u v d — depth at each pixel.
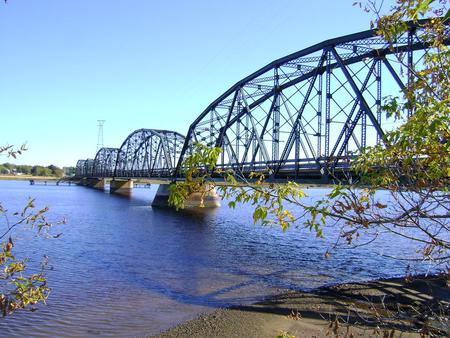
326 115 30.81
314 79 33.97
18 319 14.65
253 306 16.53
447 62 4.11
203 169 4.40
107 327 14.22
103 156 174.50
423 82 4.04
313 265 25.14
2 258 4.89
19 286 5.08
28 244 30.28
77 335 13.48
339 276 22.00
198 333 13.63
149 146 100.50
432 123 3.58
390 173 4.10
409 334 7.24
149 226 47.06
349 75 28.41
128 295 18.17
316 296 17.86
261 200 4.28
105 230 42.03
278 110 40.59
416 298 16.47
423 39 4.46
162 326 14.37
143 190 167.12
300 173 34.53
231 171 5.01
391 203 4.82
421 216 3.81
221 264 25.52
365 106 25.92
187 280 21.19
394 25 4.20
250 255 28.73
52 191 138.00
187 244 33.72
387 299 16.83
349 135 27.33
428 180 3.94
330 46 31.52
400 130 3.98
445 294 15.46
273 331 13.57
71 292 18.28
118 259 26.62
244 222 52.75
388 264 24.98
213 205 76.31
